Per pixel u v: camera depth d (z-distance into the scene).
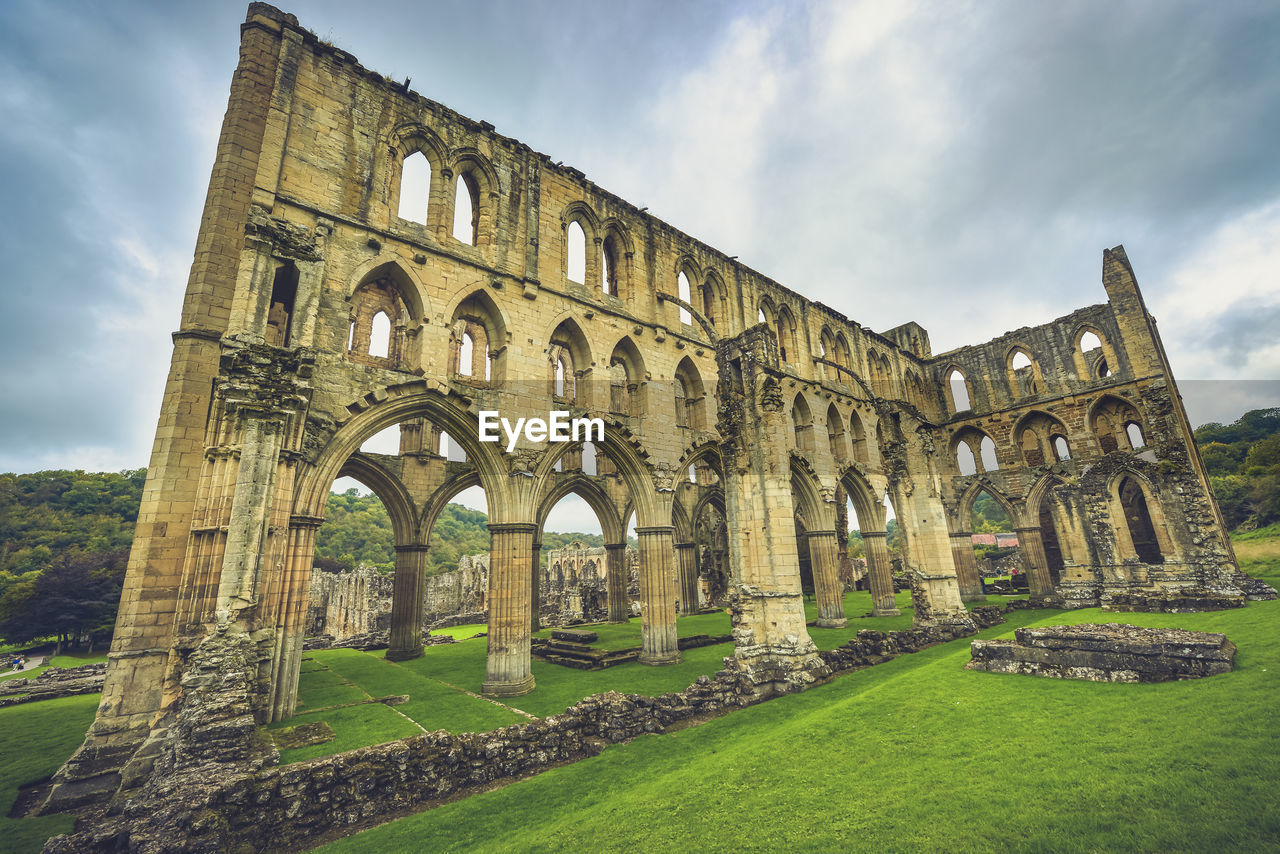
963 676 13.87
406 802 10.08
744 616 17.12
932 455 27.44
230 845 8.46
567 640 27.19
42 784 12.59
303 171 17.78
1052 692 11.66
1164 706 9.70
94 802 11.65
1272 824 5.71
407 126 20.52
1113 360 37.09
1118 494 28.77
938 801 7.54
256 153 17.53
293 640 14.94
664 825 8.03
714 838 7.47
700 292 30.62
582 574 67.12
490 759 11.24
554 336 24.55
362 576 42.00
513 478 19.78
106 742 13.10
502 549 19.23
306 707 15.76
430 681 20.17
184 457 15.38
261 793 9.09
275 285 17.64
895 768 8.93
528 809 9.58
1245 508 57.66
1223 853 5.45
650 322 26.73
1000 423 41.62
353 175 18.83
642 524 24.11
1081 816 6.55
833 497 33.22
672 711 14.20
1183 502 27.28
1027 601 34.44
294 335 15.81
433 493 28.33
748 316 32.62
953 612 25.08
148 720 13.72
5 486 75.31
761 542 17.55
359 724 13.84
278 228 16.11
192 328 15.95
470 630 41.22
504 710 15.69
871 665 19.28
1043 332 40.44
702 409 28.78
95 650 50.38
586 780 10.70
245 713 11.73
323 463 16.36
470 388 19.98
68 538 68.81
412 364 19.11
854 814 7.57
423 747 10.77
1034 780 7.68
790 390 32.97
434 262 19.98
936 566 25.53
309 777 9.55
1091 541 30.52
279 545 14.54
